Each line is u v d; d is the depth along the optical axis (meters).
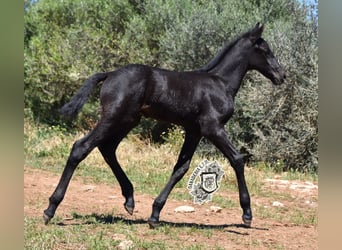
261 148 14.20
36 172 10.62
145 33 17.19
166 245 5.52
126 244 5.29
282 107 14.35
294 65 14.00
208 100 6.36
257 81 14.58
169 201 8.77
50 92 18.05
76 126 17.39
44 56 17.89
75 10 19.19
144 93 6.11
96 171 11.29
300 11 15.02
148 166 12.35
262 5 16.73
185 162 6.52
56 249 5.04
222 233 6.38
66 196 8.38
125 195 6.64
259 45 6.89
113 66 17.39
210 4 16.30
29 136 14.27
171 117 6.30
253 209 8.48
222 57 6.77
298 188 11.05
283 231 6.88
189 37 15.49
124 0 18.33
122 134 6.48
